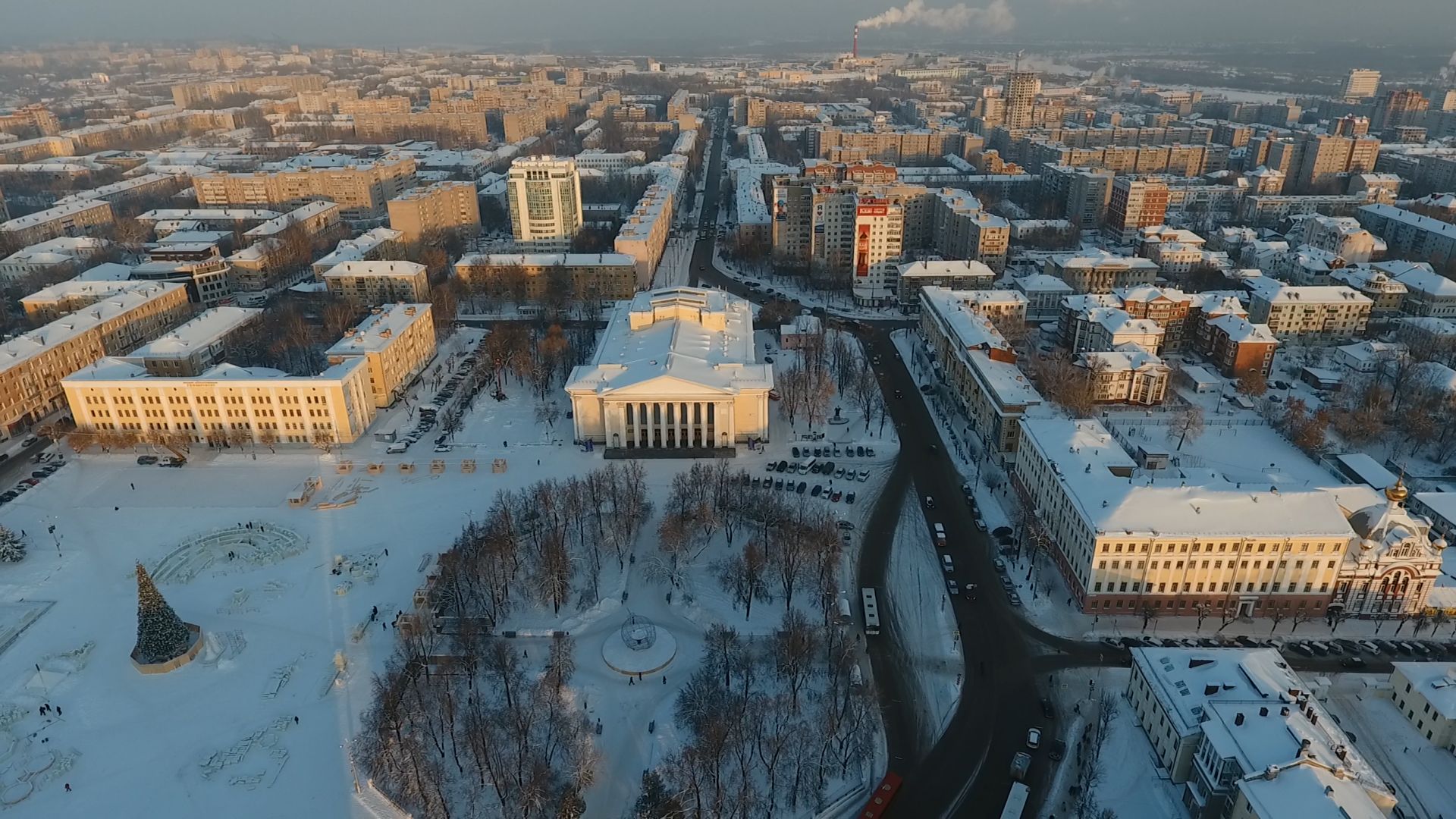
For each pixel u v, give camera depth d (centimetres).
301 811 14925
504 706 16812
